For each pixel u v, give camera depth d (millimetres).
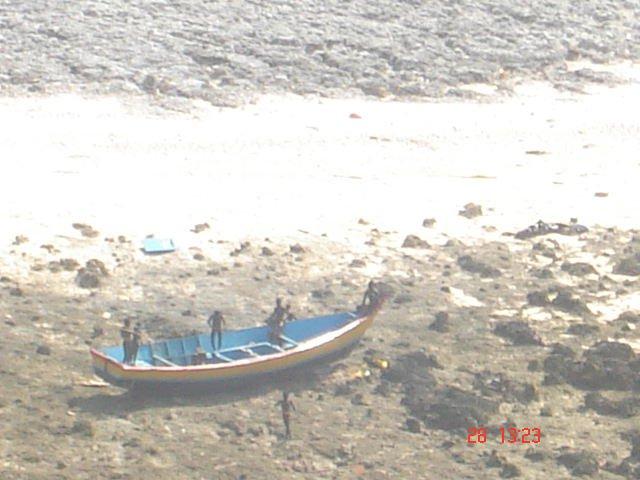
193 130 195500
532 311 145750
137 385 123188
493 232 166250
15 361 129750
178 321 139750
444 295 148625
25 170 176250
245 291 147625
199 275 150875
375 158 189000
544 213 173125
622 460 117000
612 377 130375
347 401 125750
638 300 149375
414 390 127062
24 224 159750
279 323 133500
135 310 142375
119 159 183000
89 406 122812
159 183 175250
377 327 140375
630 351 134875
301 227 164250
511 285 151875
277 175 180625
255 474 112562
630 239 166250
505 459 115625
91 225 161000
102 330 137125
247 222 164750
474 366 133375
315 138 195250
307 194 174500
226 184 176375
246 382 127125
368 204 172500
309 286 149625
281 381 129000
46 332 136375
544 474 114438
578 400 127625
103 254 154250
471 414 122125
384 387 128000
